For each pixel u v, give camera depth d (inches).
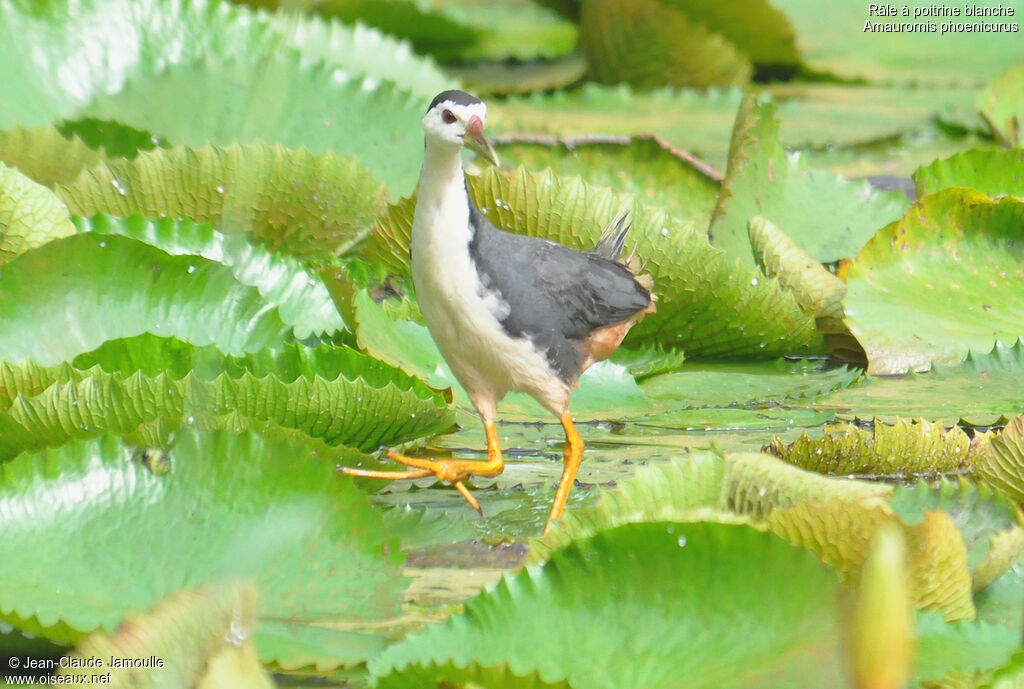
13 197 402.3
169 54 586.9
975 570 274.7
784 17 976.3
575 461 365.1
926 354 483.8
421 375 423.5
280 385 345.4
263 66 573.0
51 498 277.7
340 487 286.4
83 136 519.2
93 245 378.6
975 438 372.5
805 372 492.7
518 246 373.4
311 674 253.1
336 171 497.7
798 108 921.5
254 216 498.3
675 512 257.6
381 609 270.5
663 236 478.0
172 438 294.8
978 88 1016.2
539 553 270.8
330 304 446.9
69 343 374.3
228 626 220.2
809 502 255.0
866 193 590.6
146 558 272.4
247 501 283.7
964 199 504.1
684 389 463.5
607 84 999.6
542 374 372.8
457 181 358.3
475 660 214.8
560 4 1135.6
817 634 226.1
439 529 333.1
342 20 979.9
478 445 411.5
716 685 221.6
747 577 234.7
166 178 481.1
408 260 508.1
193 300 391.9
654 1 958.4
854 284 502.6
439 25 1017.5
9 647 261.0
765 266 519.8
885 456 367.2
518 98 947.3
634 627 237.1
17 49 554.9
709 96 947.3
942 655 237.5
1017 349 471.2
